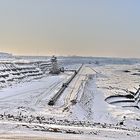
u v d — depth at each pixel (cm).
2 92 4969
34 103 4134
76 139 1659
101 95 6400
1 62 8162
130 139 1742
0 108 3469
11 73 7450
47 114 3328
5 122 2111
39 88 6009
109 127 2634
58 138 1656
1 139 1566
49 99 4597
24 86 6184
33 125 2028
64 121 2875
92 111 4441
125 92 7350
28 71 9156
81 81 8444
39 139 1606
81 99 5150
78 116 3616
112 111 4566
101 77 11331
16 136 1650
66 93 5666
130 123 3638
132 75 13675
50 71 11156
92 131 1928
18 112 3256
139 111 5416
